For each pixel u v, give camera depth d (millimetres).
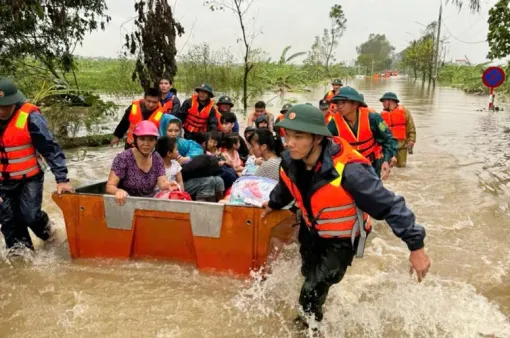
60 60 11898
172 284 3816
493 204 5988
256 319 3344
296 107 2688
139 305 3518
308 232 3184
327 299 3549
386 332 3176
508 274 4062
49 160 4188
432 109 18484
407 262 4316
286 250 4082
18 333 3160
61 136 10258
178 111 7445
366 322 3279
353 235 2908
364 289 3750
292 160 2922
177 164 4816
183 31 11578
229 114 7168
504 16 11875
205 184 4832
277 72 30562
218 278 3908
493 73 13555
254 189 4051
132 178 4277
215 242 3869
